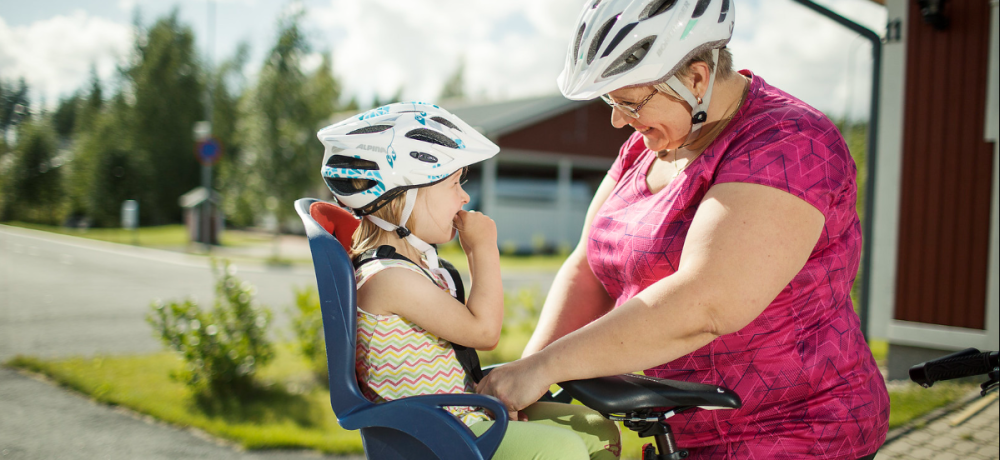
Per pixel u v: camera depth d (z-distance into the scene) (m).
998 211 4.59
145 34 34.09
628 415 1.07
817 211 1.06
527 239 19.80
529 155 18.67
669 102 1.18
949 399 3.99
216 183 25.77
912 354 4.95
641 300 1.07
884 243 5.18
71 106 43.53
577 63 1.21
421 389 1.27
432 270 1.40
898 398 4.04
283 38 16.53
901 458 3.07
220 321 4.44
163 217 32.28
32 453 3.24
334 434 3.61
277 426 3.72
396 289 1.26
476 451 1.02
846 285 1.17
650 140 1.27
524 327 6.30
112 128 31.78
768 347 1.14
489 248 1.38
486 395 1.07
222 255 16.30
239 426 3.67
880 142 5.20
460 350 1.33
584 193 20.97
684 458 1.13
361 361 1.30
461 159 1.34
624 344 1.05
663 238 1.21
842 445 1.13
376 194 1.31
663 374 1.25
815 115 1.12
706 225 1.06
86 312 7.40
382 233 1.39
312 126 16.91
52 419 3.77
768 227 1.03
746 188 1.05
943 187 4.87
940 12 4.68
